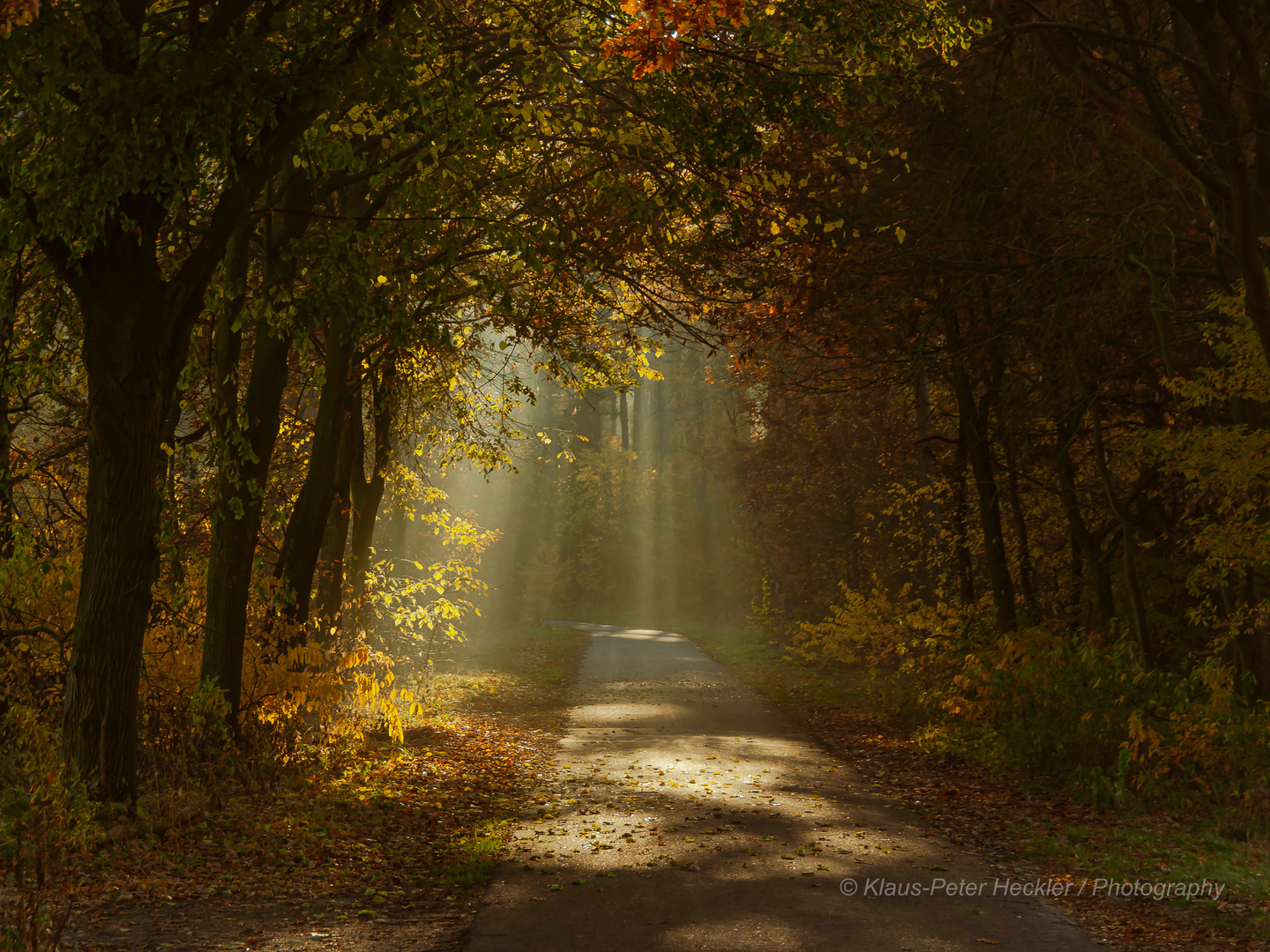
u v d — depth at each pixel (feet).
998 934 19.31
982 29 33.32
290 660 35.99
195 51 23.03
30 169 23.12
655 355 57.88
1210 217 36.37
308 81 24.61
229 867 23.34
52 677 31.35
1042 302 44.34
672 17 24.89
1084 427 56.34
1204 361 46.34
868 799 34.32
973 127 41.27
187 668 33.88
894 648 62.39
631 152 35.81
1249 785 30.63
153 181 23.54
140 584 26.32
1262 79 37.47
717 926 19.66
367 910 20.70
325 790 32.81
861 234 43.91
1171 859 25.12
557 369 57.06
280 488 55.88
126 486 25.95
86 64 21.45
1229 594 40.01
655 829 28.68
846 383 59.41
